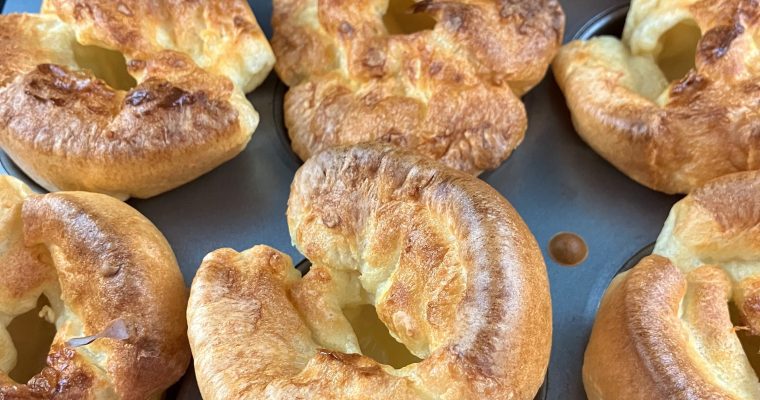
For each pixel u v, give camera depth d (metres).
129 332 0.22
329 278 0.23
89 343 0.22
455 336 0.20
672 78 0.28
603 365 0.22
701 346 0.22
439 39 0.26
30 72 0.25
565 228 0.26
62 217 0.23
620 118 0.25
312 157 0.24
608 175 0.27
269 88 0.28
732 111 0.25
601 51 0.27
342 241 0.23
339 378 0.20
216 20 0.26
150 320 0.22
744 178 0.24
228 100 0.25
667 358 0.21
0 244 0.23
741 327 0.23
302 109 0.26
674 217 0.24
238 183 0.26
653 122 0.25
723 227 0.23
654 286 0.22
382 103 0.25
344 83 0.26
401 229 0.22
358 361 0.21
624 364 0.21
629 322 0.22
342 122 0.25
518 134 0.26
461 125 0.25
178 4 0.26
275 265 0.23
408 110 0.25
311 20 0.27
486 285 0.20
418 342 0.21
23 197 0.24
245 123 0.25
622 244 0.26
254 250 0.23
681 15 0.26
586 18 0.29
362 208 0.23
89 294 0.22
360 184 0.23
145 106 0.24
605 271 0.25
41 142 0.24
